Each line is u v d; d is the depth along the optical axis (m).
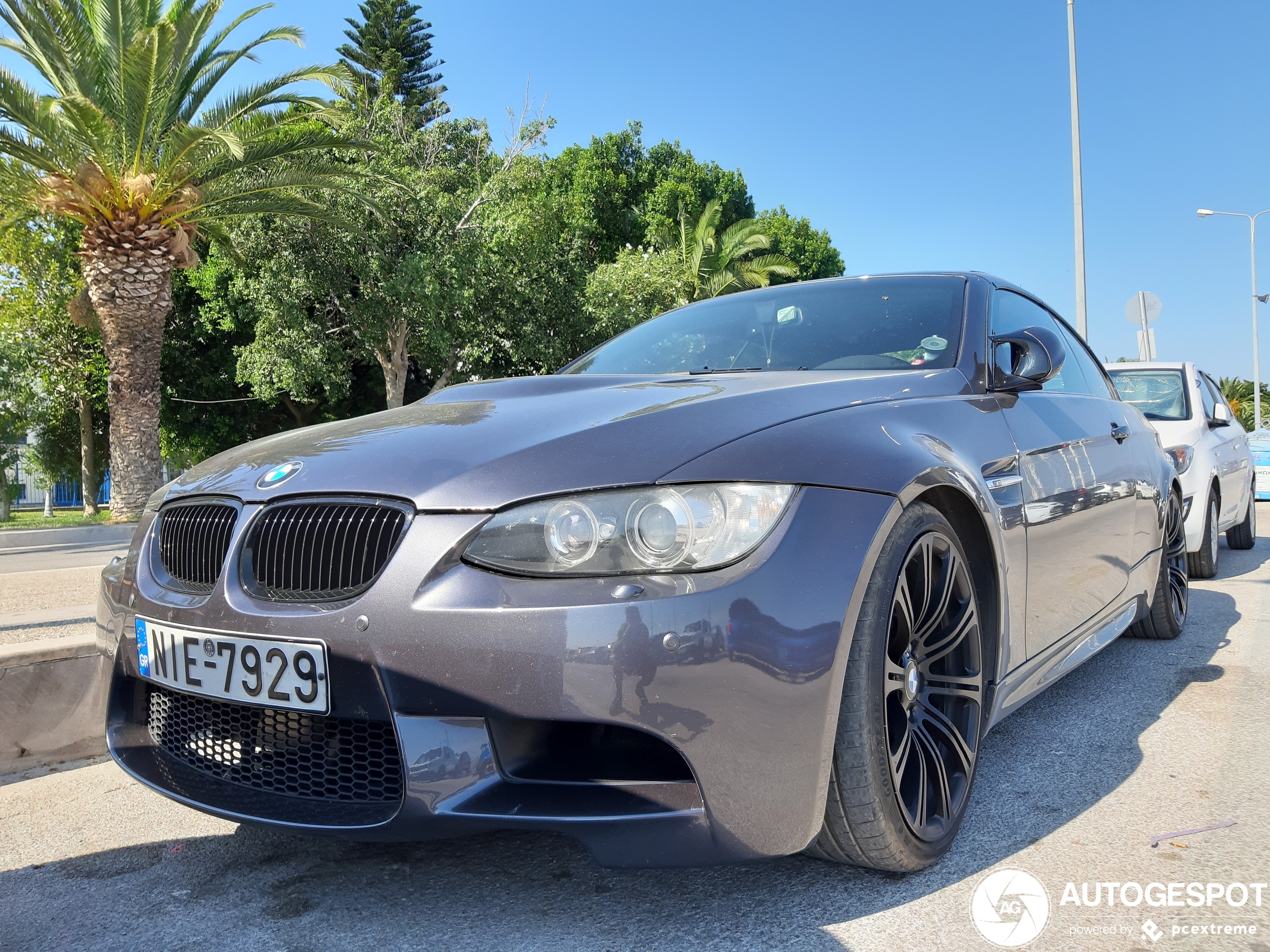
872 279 2.90
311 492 1.71
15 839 2.14
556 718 1.42
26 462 28.94
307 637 1.57
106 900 1.81
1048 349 2.37
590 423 1.73
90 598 5.60
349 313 18.92
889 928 1.59
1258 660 3.49
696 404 1.79
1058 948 1.51
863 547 1.59
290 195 14.55
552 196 22.14
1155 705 2.93
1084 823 2.02
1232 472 6.04
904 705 1.75
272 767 1.70
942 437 1.97
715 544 1.49
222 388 24.77
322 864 1.94
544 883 1.81
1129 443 3.17
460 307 19.12
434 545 1.53
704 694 1.43
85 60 12.02
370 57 34.59
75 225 21.53
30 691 2.62
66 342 22.84
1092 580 2.68
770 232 30.33
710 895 1.73
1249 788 2.19
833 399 1.91
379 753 1.57
